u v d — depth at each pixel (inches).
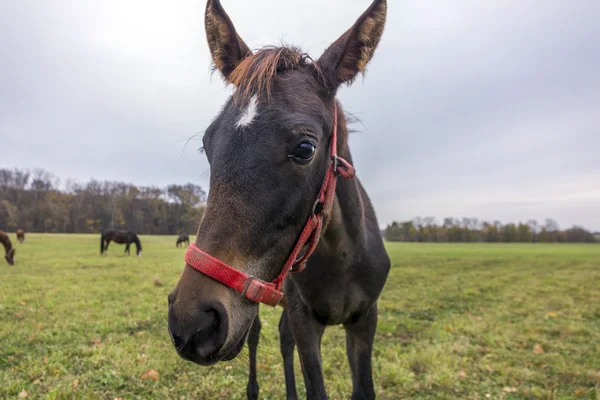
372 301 96.0
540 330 227.0
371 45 70.2
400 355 175.3
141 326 218.5
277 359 171.2
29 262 558.3
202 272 50.1
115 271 477.4
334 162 65.1
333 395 137.3
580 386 146.7
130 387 138.5
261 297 53.3
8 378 141.1
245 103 57.7
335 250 82.0
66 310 251.9
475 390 142.4
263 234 53.6
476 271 593.0
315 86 63.5
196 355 47.9
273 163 53.6
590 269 649.0
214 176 54.7
